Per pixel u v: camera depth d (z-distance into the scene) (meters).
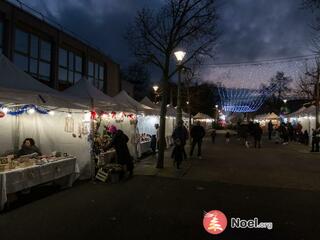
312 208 7.43
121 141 10.95
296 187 9.70
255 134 23.80
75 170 9.49
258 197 8.42
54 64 18.80
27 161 7.88
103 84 26.27
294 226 6.17
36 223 6.13
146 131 19.69
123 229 5.85
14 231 5.70
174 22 13.69
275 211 7.16
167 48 13.82
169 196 8.37
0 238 5.37
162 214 6.78
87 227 5.94
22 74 8.38
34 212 6.83
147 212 6.91
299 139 28.80
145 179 10.70
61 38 19.39
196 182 10.30
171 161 15.24
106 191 8.87
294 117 33.25
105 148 11.17
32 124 10.48
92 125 10.61
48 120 10.62
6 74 7.80
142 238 5.43
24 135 10.18
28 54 16.69
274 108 63.00
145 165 13.84
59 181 9.28
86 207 7.24
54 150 10.51
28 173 7.49
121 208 7.20
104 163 11.20
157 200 7.94
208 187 9.56
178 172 12.05
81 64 22.52
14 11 15.29
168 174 11.66
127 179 10.66
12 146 9.73
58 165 8.67
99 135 12.45
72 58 21.36
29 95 7.62
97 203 7.59
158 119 21.62
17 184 7.14
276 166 14.01
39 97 7.93
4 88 6.95
